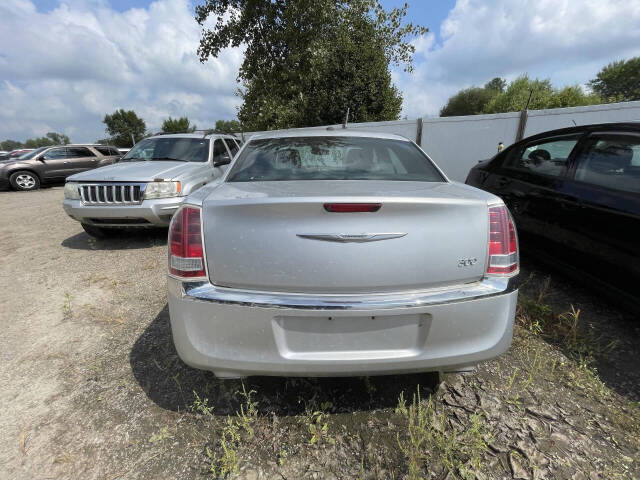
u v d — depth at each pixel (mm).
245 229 1490
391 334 1550
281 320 1516
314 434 1708
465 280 1593
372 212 1473
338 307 1464
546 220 3229
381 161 2336
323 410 1868
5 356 2414
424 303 1507
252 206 1464
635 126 2707
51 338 2613
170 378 2133
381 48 14570
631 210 2432
